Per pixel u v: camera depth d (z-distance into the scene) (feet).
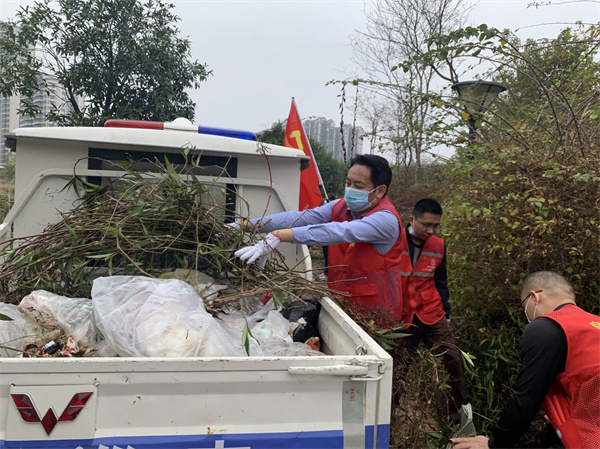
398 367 9.07
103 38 28.43
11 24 28.96
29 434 4.75
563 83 12.98
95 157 9.00
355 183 9.29
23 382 4.73
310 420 5.22
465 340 11.72
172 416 4.97
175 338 5.67
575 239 9.49
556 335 6.50
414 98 12.36
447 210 12.00
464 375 11.02
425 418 8.37
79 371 4.80
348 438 5.26
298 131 18.22
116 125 11.19
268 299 8.39
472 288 11.10
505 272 10.46
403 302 10.93
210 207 8.75
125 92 29.19
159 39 29.48
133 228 7.92
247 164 9.89
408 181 31.35
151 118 29.60
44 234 8.04
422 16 38.93
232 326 7.13
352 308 8.38
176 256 7.93
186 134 9.43
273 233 8.22
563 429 6.68
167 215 8.07
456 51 10.82
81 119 28.84
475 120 11.89
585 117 10.87
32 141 8.97
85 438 4.83
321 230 8.41
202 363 4.95
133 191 8.39
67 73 28.76
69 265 7.41
